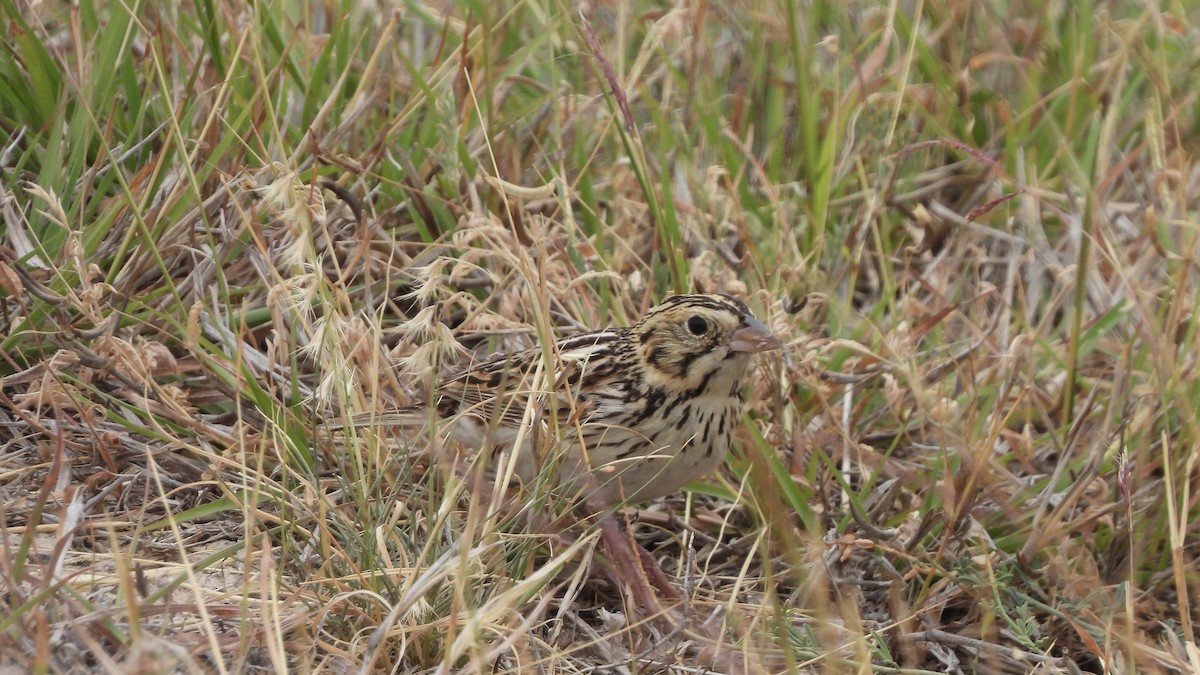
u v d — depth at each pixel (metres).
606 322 11.05
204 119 11.27
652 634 8.91
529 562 8.66
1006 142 13.33
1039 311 12.45
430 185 11.66
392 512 8.67
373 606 7.78
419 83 11.37
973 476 9.48
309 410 9.55
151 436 9.44
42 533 8.61
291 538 8.50
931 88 13.33
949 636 9.13
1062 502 9.84
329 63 12.26
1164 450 9.23
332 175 11.62
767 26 13.80
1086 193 11.60
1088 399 10.18
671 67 12.84
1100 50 14.34
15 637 7.03
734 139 12.87
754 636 8.74
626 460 8.91
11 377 9.62
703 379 9.30
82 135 10.80
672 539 10.03
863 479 10.49
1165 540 10.29
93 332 9.67
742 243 12.31
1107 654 8.48
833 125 12.20
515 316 10.77
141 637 6.71
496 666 7.91
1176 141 12.74
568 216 11.17
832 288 11.63
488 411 9.64
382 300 10.97
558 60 13.23
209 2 11.29
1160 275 12.37
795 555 7.66
